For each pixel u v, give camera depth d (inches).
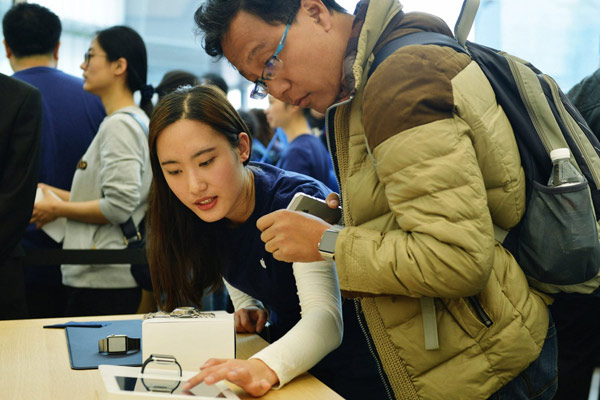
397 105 36.9
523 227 40.7
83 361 45.7
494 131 38.5
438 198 35.9
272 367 39.7
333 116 43.4
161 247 56.8
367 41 41.9
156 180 54.6
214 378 36.9
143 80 97.1
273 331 59.2
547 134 41.4
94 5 155.6
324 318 44.9
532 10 116.4
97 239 90.6
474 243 35.7
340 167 43.9
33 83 98.0
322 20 43.0
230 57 45.0
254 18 42.1
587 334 63.5
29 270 94.6
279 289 54.8
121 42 93.4
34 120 77.7
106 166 88.6
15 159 75.9
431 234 36.0
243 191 52.5
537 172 41.1
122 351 48.0
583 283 41.0
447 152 36.2
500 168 38.8
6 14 100.2
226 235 55.6
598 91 63.9
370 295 40.2
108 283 90.5
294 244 42.6
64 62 151.9
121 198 88.2
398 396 42.0
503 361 39.6
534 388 42.3
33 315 96.2
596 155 43.1
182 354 42.5
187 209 55.7
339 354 55.9
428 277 36.4
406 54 37.9
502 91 41.3
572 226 39.0
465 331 39.9
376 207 40.6
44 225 92.0
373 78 38.5
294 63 42.9
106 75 93.7
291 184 53.7
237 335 56.7
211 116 48.7
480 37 118.1
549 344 43.5
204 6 44.6
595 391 68.1
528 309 40.3
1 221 74.2
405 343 40.9
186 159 48.2
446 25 44.0
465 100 37.6
